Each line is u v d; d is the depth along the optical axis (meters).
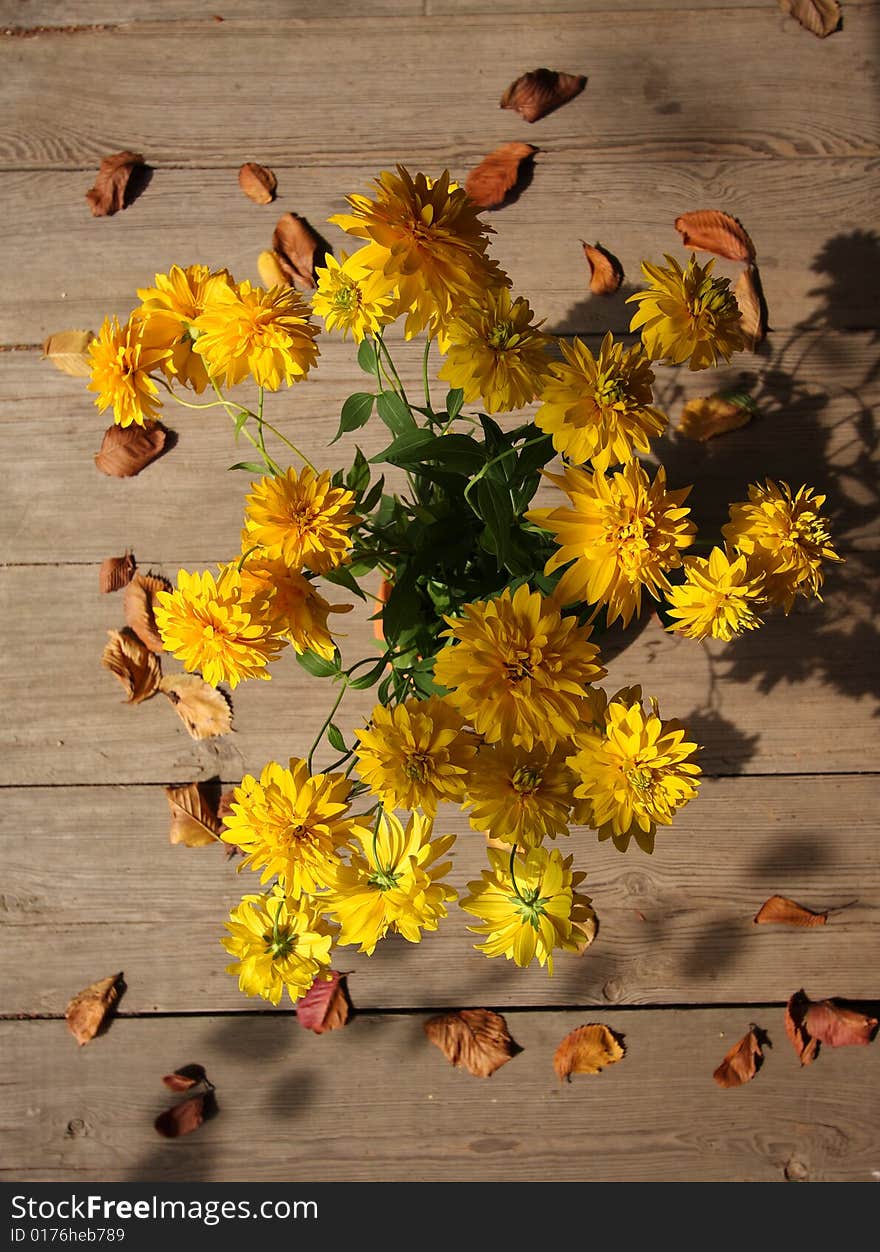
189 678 1.04
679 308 0.79
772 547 0.85
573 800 0.81
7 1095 1.04
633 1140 1.04
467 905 0.81
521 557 0.90
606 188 1.04
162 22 1.05
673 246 1.04
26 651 1.04
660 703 1.04
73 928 1.04
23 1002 1.04
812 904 1.04
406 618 0.85
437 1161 1.04
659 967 1.04
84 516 1.04
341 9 1.05
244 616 0.78
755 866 1.04
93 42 1.05
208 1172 1.04
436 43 1.05
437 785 0.77
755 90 1.05
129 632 1.04
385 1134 1.04
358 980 1.04
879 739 1.04
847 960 1.04
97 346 0.81
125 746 1.04
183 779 1.04
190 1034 1.04
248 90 1.05
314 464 1.04
